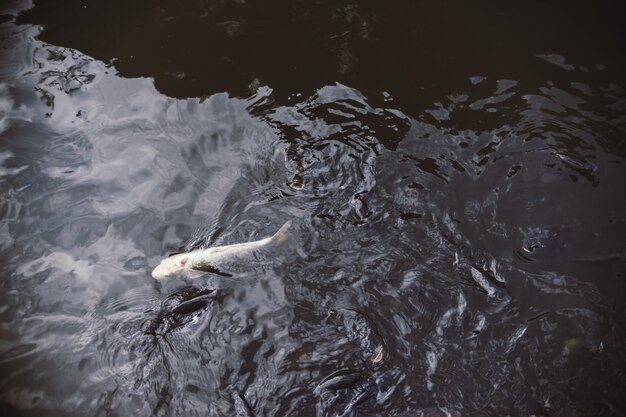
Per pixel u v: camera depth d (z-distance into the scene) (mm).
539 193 4602
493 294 4004
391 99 5426
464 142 5023
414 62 5797
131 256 4371
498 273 4121
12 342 3902
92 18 6559
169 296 4082
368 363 3670
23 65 5992
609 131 5023
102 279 4234
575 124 5098
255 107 5445
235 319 3936
